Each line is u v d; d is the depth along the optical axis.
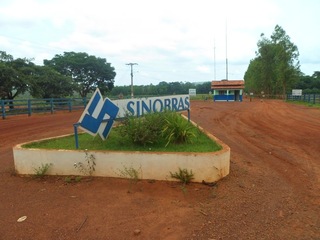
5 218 3.60
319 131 10.99
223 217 3.55
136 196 4.16
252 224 3.41
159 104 6.97
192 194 4.20
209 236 3.15
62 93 30.36
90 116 5.52
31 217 3.61
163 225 3.37
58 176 5.03
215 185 4.52
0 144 8.65
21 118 17.69
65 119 16.89
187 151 4.95
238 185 4.57
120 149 5.17
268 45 62.00
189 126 6.37
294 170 5.62
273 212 3.72
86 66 46.44
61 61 45.31
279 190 4.48
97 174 4.94
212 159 4.57
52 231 3.27
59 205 3.93
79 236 3.16
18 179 5.01
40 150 5.09
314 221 3.51
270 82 64.19
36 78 28.00
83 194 4.27
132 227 3.33
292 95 43.97
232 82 50.91
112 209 3.78
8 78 22.92
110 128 5.94
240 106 31.16
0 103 18.34
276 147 7.89
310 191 4.48
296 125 13.05
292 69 50.22
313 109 24.61
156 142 5.59
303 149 7.63
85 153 4.92
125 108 6.09
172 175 4.63
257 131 11.17
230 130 11.46
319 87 80.88
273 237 3.14
